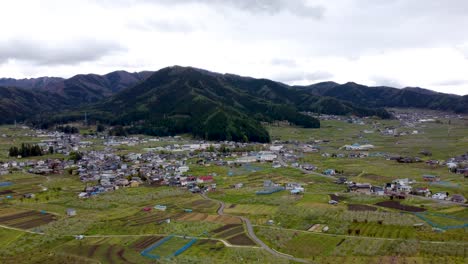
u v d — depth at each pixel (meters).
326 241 124.81
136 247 124.81
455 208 154.62
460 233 123.88
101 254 119.62
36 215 162.25
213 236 133.00
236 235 133.12
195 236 133.25
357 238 125.56
